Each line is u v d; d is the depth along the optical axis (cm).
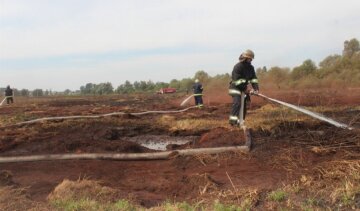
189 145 951
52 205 580
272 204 555
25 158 866
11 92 3309
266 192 597
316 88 3338
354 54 4019
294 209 536
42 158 867
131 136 1225
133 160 858
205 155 819
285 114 1305
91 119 1516
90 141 979
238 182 659
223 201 580
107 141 991
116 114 1630
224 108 2009
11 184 693
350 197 545
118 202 581
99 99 4247
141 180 726
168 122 1423
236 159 786
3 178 706
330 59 4062
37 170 804
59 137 1064
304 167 694
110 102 3403
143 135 1238
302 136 856
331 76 3634
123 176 758
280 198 568
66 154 880
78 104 3095
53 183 716
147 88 8031
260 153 793
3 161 861
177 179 706
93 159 866
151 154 855
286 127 969
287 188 601
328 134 852
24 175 773
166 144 1091
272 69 3859
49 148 952
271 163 738
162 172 768
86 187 637
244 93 947
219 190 630
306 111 920
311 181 616
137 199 612
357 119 1155
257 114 1414
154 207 569
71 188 631
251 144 829
